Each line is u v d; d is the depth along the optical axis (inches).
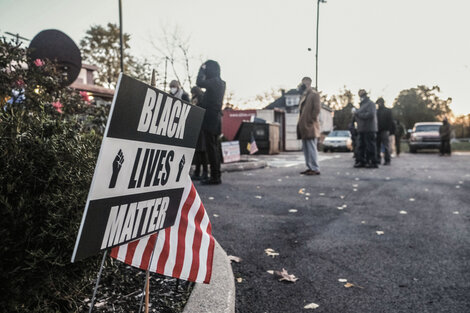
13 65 113.0
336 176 329.1
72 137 65.0
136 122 50.6
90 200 45.3
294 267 111.7
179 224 70.5
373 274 107.0
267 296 92.6
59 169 58.3
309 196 227.1
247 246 130.5
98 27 1217.4
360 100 414.3
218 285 80.9
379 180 302.5
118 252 60.9
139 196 55.4
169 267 67.7
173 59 1023.0
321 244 133.9
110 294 76.2
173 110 59.1
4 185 53.2
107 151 46.2
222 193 232.4
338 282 101.3
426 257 121.0
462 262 116.3
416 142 816.3
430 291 96.0
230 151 405.4
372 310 86.0
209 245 74.6
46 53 177.0
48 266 55.9
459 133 2463.1
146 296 64.3
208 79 253.1
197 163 300.4
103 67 1219.9
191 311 69.5
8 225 52.0
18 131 56.6
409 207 197.9
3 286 52.0
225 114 944.3
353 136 510.9
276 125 788.6
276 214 179.2
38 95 109.0
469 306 88.0
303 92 342.6
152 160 56.7
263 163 428.5
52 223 56.2
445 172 367.6
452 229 154.4
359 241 137.8
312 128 334.0
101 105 146.0
